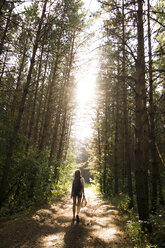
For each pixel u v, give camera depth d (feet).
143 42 14.92
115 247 11.59
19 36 28.02
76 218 17.57
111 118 47.09
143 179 13.88
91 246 11.66
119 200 29.99
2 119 20.33
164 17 17.67
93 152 58.54
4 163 19.12
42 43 22.54
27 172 20.57
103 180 47.70
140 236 12.28
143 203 13.66
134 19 15.03
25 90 20.59
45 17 21.71
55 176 31.65
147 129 20.24
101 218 18.90
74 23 26.05
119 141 48.21
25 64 39.93
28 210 18.94
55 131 38.50
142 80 15.48
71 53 35.53
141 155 14.07
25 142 22.85
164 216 15.15
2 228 13.70
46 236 13.00
